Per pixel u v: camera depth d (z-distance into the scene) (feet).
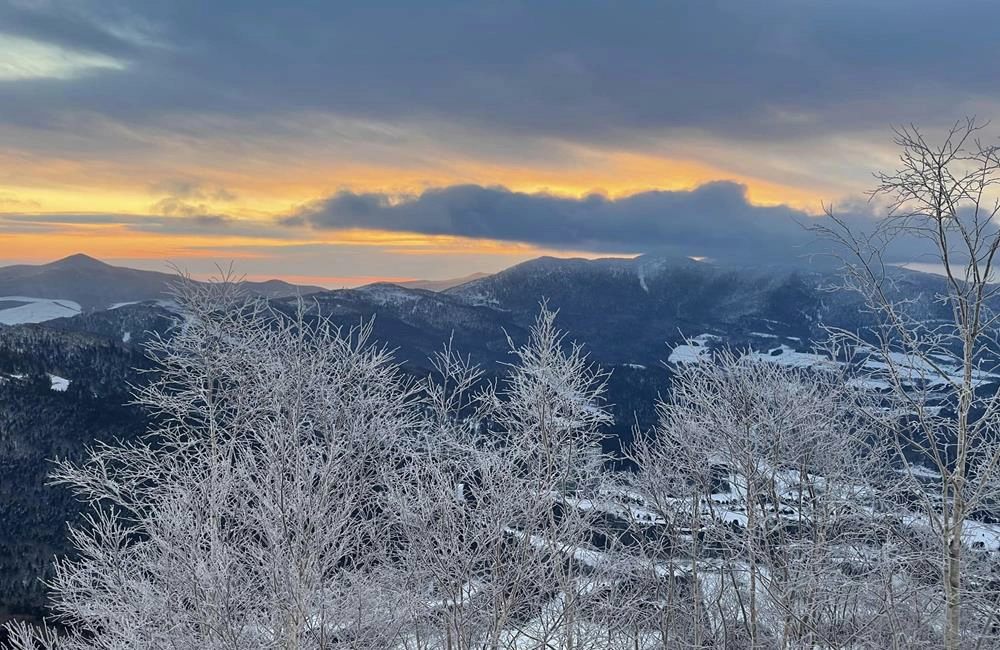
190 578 32.45
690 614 48.49
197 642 31.96
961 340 28.30
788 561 39.83
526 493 37.01
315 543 32.94
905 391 30.71
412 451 39.29
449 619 36.11
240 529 35.73
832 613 41.11
